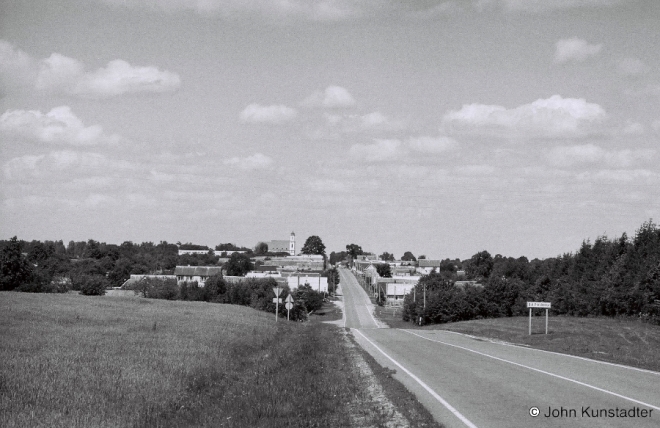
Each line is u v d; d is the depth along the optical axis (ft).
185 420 49.21
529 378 64.39
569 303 232.94
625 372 69.10
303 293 402.72
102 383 60.49
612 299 198.80
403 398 53.01
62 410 49.67
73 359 73.51
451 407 48.91
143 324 122.93
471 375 67.77
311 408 50.60
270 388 60.08
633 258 211.00
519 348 105.19
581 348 101.91
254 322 154.71
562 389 56.65
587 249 266.77
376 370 72.08
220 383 67.05
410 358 87.35
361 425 44.91
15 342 86.07
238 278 462.19
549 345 110.52
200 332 114.01
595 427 41.04
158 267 643.04
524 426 41.75
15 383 57.82
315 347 104.22
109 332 105.09
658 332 138.62
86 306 162.09
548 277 306.55
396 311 436.35
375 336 140.87
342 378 67.56
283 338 128.47
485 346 110.01
